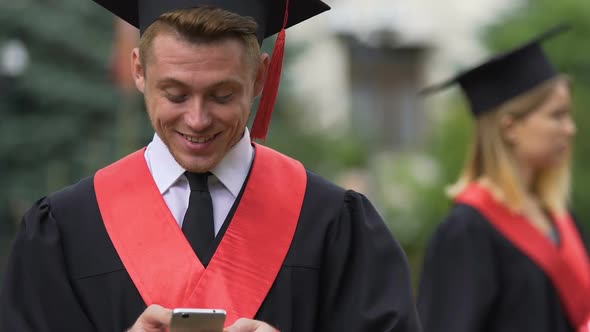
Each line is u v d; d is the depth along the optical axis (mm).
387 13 24531
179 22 3801
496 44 15922
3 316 4102
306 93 18984
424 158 18750
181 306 3957
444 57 24578
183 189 4160
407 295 4238
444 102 17188
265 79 4176
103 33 16844
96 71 16766
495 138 6418
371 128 21891
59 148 16531
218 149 3928
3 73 15086
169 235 4055
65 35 16516
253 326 3832
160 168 4172
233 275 4027
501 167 6359
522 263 6223
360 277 4215
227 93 3840
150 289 3975
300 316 4082
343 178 17469
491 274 6164
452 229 6242
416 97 24578
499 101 6434
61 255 4105
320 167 17891
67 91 16344
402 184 16797
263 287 4035
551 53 15305
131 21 4418
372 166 18656
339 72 24391
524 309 6195
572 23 15289
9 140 16234
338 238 4223
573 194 14859
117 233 4074
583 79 15273
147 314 3807
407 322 4180
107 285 4035
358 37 24453
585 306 6324
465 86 6559
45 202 4215
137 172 4191
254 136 4309
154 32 3873
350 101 24484
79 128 16562
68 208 4168
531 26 15586
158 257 4020
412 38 24531
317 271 4145
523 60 6391
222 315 3693
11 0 16703
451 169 15641
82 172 16250
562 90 6438
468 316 6039
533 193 6543
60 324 4051
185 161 3938
